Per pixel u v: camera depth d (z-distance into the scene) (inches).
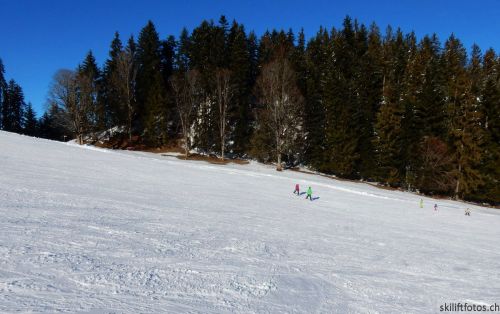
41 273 264.1
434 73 2733.8
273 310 245.9
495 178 2046.0
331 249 497.7
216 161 2332.7
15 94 3693.4
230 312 231.9
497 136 2137.1
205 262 347.9
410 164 2182.6
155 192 925.2
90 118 2719.0
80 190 800.9
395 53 3235.7
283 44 3294.8
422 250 571.8
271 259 393.1
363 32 3612.2
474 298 329.4
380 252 517.0
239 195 1074.1
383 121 2185.0
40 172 1019.3
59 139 3479.3
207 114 2578.7
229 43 3078.2
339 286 325.1
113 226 474.3
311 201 1159.6
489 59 3582.7
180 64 2920.8
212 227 553.0
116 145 2632.9
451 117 2217.0
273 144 2363.4
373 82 2596.0
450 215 1241.4
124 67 2738.7
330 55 3107.8
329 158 2284.7
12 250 312.8
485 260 539.5
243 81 2691.9
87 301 221.9
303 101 2345.0
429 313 280.2
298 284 313.4
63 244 354.6
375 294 313.3
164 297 245.6
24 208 534.0
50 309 202.7
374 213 1058.7
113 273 282.7
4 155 1280.8
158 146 2623.0
